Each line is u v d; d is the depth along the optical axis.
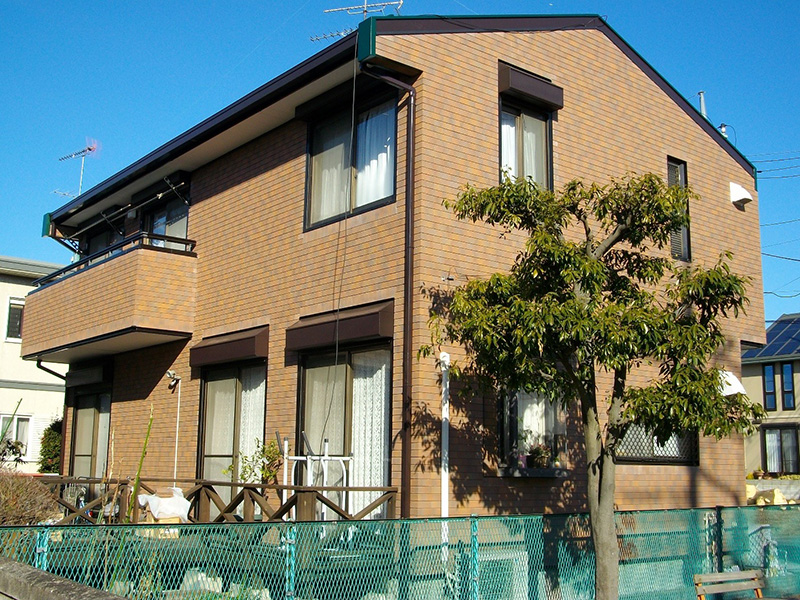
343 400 11.14
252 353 12.47
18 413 25.17
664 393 7.56
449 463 10.02
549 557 8.71
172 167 15.16
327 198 12.08
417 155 10.49
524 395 11.10
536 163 11.93
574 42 12.72
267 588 6.70
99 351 16.31
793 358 33.53
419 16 10.70
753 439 34.69
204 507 11.29
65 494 15.98
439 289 10.25
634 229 8.63
